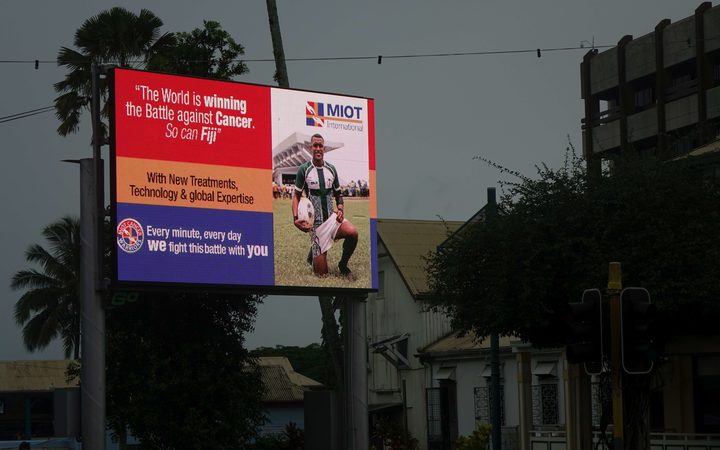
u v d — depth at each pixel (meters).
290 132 27.42
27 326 78.44
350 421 28.16
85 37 41.47
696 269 23.38
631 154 25.97
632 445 23.73
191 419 32.38
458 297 26.27
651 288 23.23
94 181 24.50
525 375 31.39
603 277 23.44
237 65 36.94
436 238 54.78
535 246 24.30
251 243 26.41
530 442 31.48
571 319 16.03
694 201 24.33
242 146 26.55
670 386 31.56
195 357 33.03
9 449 52.03
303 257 27.25
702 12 62.56
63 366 72.06
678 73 65.56
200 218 25.70
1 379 69.31
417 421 49.66
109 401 33.38
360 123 28.70
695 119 62.69
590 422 27.16
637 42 67.62
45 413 69.81
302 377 69.50
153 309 32.69
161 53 38.53
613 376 15.87
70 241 78.94
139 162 25.03
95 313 24.00
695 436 29.55
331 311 33.22
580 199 24.50
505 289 24.77
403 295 51.69
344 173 28.28
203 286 25.58
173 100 25.69
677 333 26.97
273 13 35.28
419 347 49.88
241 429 33.75
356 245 28.25
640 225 24.00
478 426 39.97
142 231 24.86
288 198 27.16
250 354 34.72
